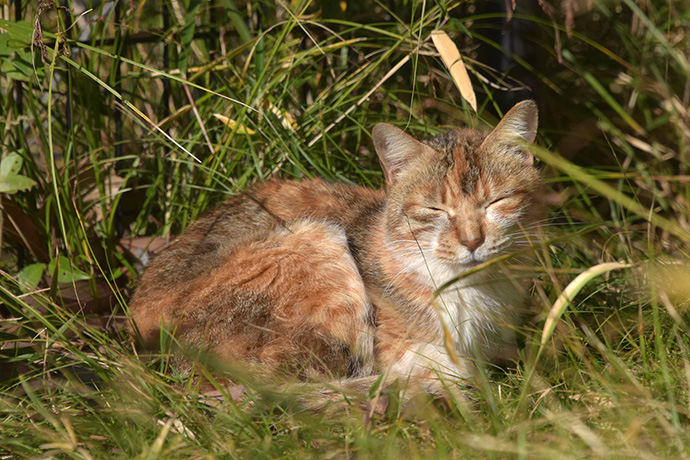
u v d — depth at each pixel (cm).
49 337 587
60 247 743
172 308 606
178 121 852
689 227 707
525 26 791
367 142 859
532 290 655
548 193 711
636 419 406
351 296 604
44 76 717
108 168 784
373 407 454
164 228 781
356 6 955
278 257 602
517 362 567
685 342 535
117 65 816
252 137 789
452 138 647
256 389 499
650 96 883
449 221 585
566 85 921
